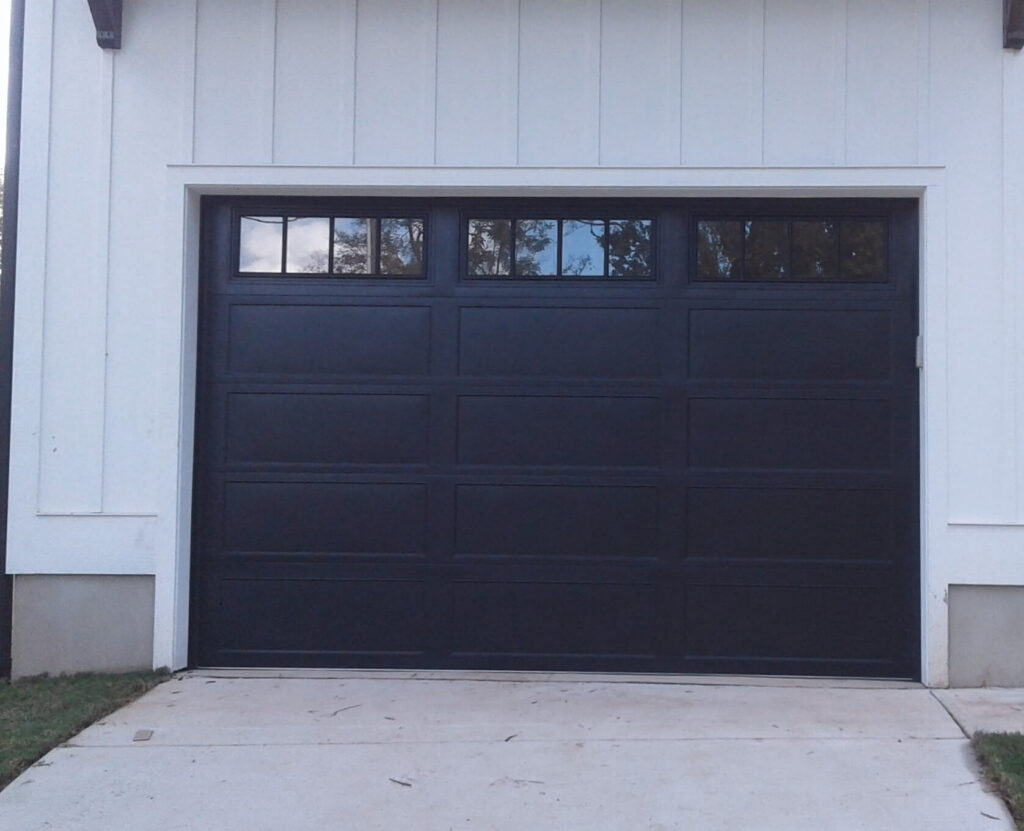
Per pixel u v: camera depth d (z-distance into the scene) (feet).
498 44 19.21
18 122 19.53
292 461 19.81
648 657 19.40
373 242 19.92
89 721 16.65
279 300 19.90
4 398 19.27
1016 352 18.42
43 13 19.44
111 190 19.38
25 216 19.35
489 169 19.13
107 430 19.25
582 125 19.08
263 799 13.80
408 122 19.25
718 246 19.60
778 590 19.29
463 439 19.69
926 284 18.66
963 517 18.40
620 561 19.45
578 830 12.87
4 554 19.22
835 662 19.17
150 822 13.17
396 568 19.69
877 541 19.19
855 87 18.79
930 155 18.63
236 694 18.08
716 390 19.42
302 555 19.75
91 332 19.29
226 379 19.88
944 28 18.69
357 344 19.84
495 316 19.70
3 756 15.05
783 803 13.52
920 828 12.82
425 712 17.10
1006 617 18.43
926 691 18.19
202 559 19.85
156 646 19.17
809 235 19.49
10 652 19.27
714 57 18.99
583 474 19.53
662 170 18.98
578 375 19.60
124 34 19.42
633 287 19.57
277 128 19.33
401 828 12.98
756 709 17.19
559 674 19.31
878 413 19.26
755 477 19.34
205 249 19.97
